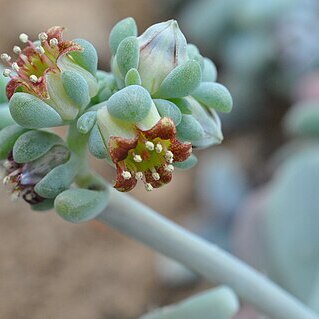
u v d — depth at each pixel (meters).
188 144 0.18
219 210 0.44
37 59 0.18
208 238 0.43
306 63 0.48
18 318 0.41
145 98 0.18
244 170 0.47
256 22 0.48
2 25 0.53
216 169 0.45
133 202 0.21
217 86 0.19
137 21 0.55
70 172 0.19
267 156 0.48
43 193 0.19
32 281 0.42
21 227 0.44
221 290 0.22
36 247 0.43
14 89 0.18
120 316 0.41
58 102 0.18
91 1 0.54
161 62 0.19
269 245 0.32
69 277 0.42
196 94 0.19
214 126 0.19
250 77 0.49
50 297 0.42
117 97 0.18
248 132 0.49
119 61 0.19
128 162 0.18
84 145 0.19
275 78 0.48
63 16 0.53
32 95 0.18
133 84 0.18
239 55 0.49
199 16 0.50
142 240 0.21
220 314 0.22
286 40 0.48
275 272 0.32
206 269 0.22
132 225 0.21
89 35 0.52
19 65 0.18
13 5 0.54
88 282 0.42
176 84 0.18
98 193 0.19
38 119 0.18
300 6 0.48
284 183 0.32
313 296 0.31
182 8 0.54
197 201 0.46
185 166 0.19
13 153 0.19
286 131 0.48
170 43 0.19
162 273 0.42
